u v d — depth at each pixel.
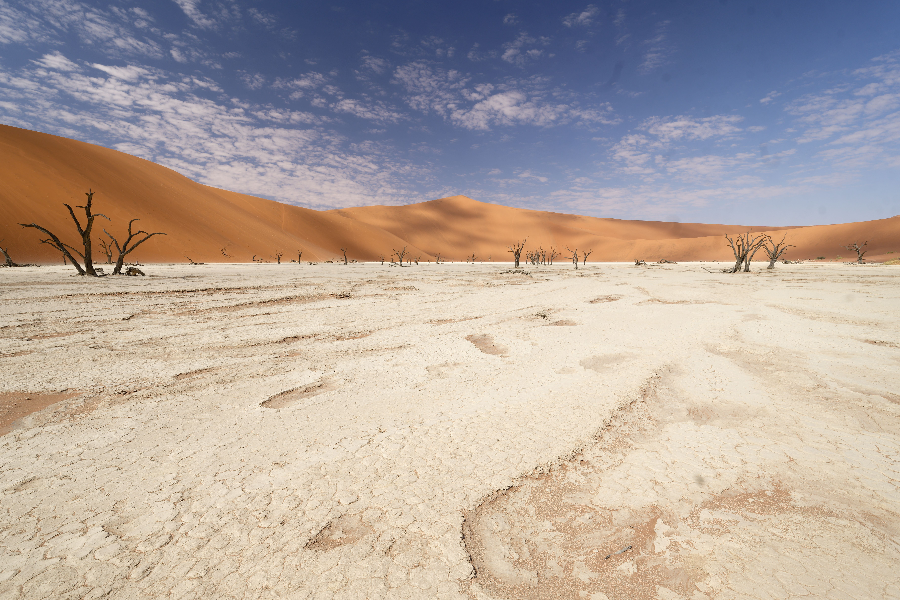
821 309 10.26
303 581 1.89
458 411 3.89
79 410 3.87
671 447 3.25
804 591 1.86
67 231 50.91
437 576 1.94
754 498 2.59
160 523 2.29
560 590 1.88
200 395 4.29
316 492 2.59
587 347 6.39
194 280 17.83
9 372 4.93
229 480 2.71
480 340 6.87
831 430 3.54
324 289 14.60
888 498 2.57
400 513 2.39
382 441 3.28
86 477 2.74
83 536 2.19
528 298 12.54
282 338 6.86
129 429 3.47
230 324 8.01
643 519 2.38
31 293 12.09
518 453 3.10
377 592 1.83
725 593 1.86
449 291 14.57
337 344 6.51
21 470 2.82
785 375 5.03
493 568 2.00
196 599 1.79
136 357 5.66
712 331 7.56
